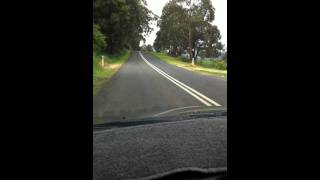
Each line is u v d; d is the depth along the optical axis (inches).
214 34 2780.5
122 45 2025.1
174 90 508.7
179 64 1544.0
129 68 1099.9
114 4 1847.9
